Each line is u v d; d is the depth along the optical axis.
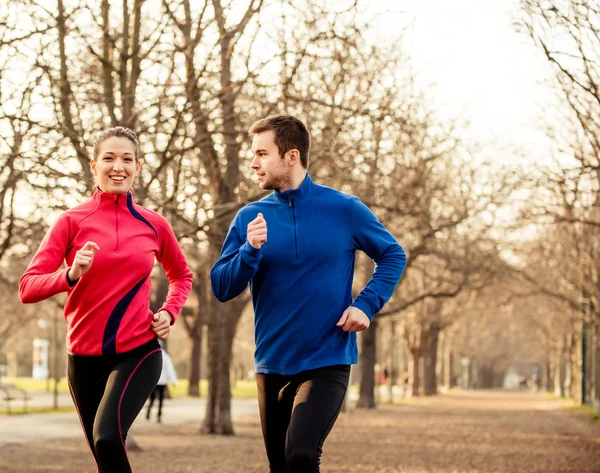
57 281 4.34
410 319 48.91
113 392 4.46
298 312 4.61
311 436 4.25
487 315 58.25
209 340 18.53
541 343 65.50
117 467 4.26
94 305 4.61
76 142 12.56
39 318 39.88
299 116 15.38
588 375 42.69
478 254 27.81
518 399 54.59
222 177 16.42
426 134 20.27
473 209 23.30
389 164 19.08
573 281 33.53
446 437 18.70
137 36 13.83
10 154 11.63
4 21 11.70
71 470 11.31
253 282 4.81
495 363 97.94
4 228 14.17
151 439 16.92
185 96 12.98
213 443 16.19
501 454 14.77
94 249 4.35
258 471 11.72
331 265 4.69
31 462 12.21
